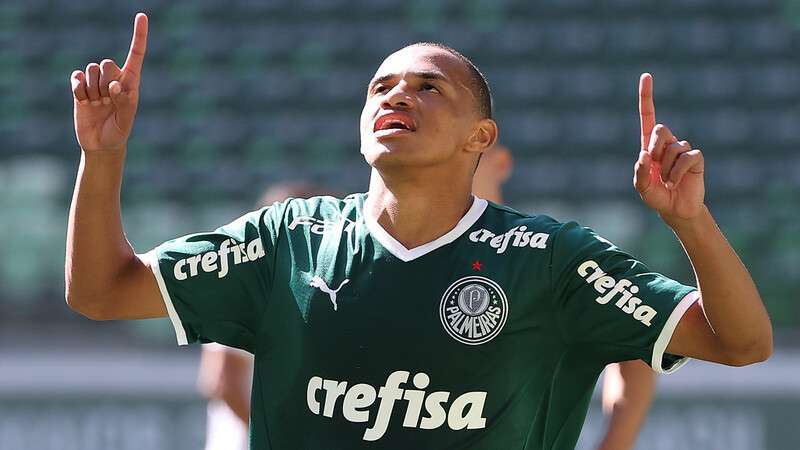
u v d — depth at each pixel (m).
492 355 8.01
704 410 25.48
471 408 7.96
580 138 41.69
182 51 45.19
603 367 8.45
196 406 26.14
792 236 37.56
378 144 8.32
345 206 8.72
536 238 8.33
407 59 8.66
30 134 42.31
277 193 15.81
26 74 44.38
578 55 44.50
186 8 46.44
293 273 8.37
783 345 31.61
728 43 44.91
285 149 41.66
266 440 8.30
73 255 8.23
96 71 8.09
